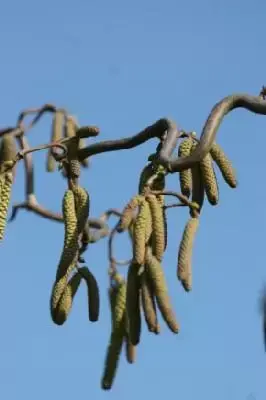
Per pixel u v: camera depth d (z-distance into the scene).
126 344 9.45
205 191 8.36
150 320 7.86
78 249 8.66
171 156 8.34
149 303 7.86
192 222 8.20
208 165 8.38
